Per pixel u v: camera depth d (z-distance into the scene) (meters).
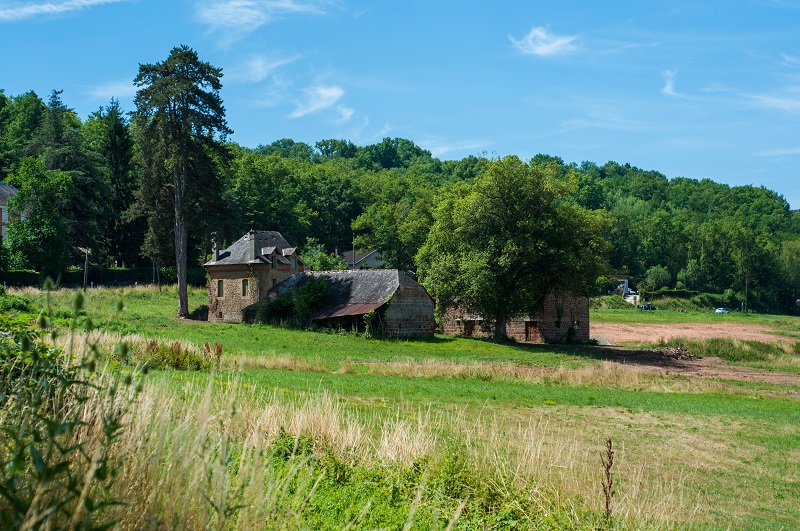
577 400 32.41
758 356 64.50
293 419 14.12
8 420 5.32
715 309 156.62
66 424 4.61
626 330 100.81
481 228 63.59
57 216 74.88
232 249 74.06
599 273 66.19
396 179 183.88
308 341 54.41
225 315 72.88
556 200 78.38
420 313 63.62
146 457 5.75
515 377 40.06
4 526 4.00
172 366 27.38
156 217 69.25
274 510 6.59
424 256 69.62
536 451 15.02
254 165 122.31
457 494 12.21
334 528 9.09
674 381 42.12
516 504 11.96
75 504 4.96
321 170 178.62
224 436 6.18
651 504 14.56
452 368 40.56
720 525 15.17
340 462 12.62
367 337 59.50
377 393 28.39
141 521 5.41
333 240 142.00
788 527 15.52
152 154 66.94
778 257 174.00
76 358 6.31
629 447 23.09
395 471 12.75
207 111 67.31
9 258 71.69
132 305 71.06
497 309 64.94
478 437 16.55
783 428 28.16
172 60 66.19
